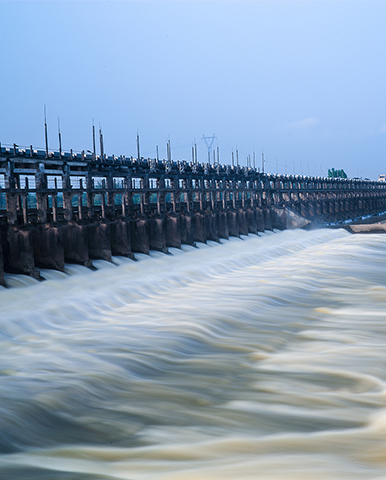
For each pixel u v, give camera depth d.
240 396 12.99
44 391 12.75
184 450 9.84
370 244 57.00
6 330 18.94
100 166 42.19
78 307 23.03
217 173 64.88
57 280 31.09
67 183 36.38
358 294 28.16
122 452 9.76
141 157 48.50
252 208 68.75
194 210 54.91
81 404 12.38
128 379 14.25
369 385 13.72
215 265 37.78
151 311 23.55
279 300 26.28
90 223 37.34
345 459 9.35
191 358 16.34
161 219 47.16
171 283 31.09
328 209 103.62
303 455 9.55
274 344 18.08
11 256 30.31
